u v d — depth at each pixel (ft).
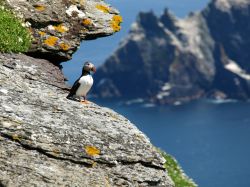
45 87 65.77
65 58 74.43
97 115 62.28
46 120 57.62
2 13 70.28
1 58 67.31
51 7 75.97
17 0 75.00
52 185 51.90
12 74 64.75
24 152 53.72
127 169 56.85
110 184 55.06
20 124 55.52
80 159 55.16
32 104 59.72
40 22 74.13
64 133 56.70
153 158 58.54
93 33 76.95
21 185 50.83
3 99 58.49
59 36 74.54
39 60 71.26
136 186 56.03
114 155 56.95
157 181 57.21
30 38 71.77
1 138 53.93
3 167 51.78
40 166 53.01
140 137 60.64
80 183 53.21
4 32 68.80
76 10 77.46
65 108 61.16
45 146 54.65
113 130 60.23
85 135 57.62
